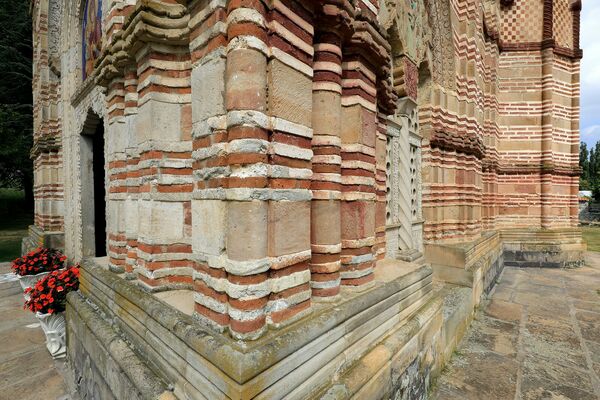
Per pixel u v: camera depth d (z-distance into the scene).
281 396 2.11
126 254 3.60
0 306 6.86
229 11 2.19
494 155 10.38
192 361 2.23
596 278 10.02
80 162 6.42
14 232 18.33
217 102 2.24
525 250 11.46
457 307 5.44
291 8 2.41
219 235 2.21
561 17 11.70
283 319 2.31
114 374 2.91
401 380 3.29
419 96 7.08
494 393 4.20
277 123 2.26
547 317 6.78
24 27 15.71
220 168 2.21
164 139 3.05
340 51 2.92
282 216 2.29
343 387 2.49
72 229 7.30
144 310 2.85
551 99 11.18
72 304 4.28
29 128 15.78
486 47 9.87
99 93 4.64
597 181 34.31
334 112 2.86
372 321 3.08
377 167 4.46
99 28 4.55
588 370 4.75
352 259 3.17
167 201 3.09
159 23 2.88
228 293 2.16
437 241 7.38
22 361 4.68
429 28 6.86
